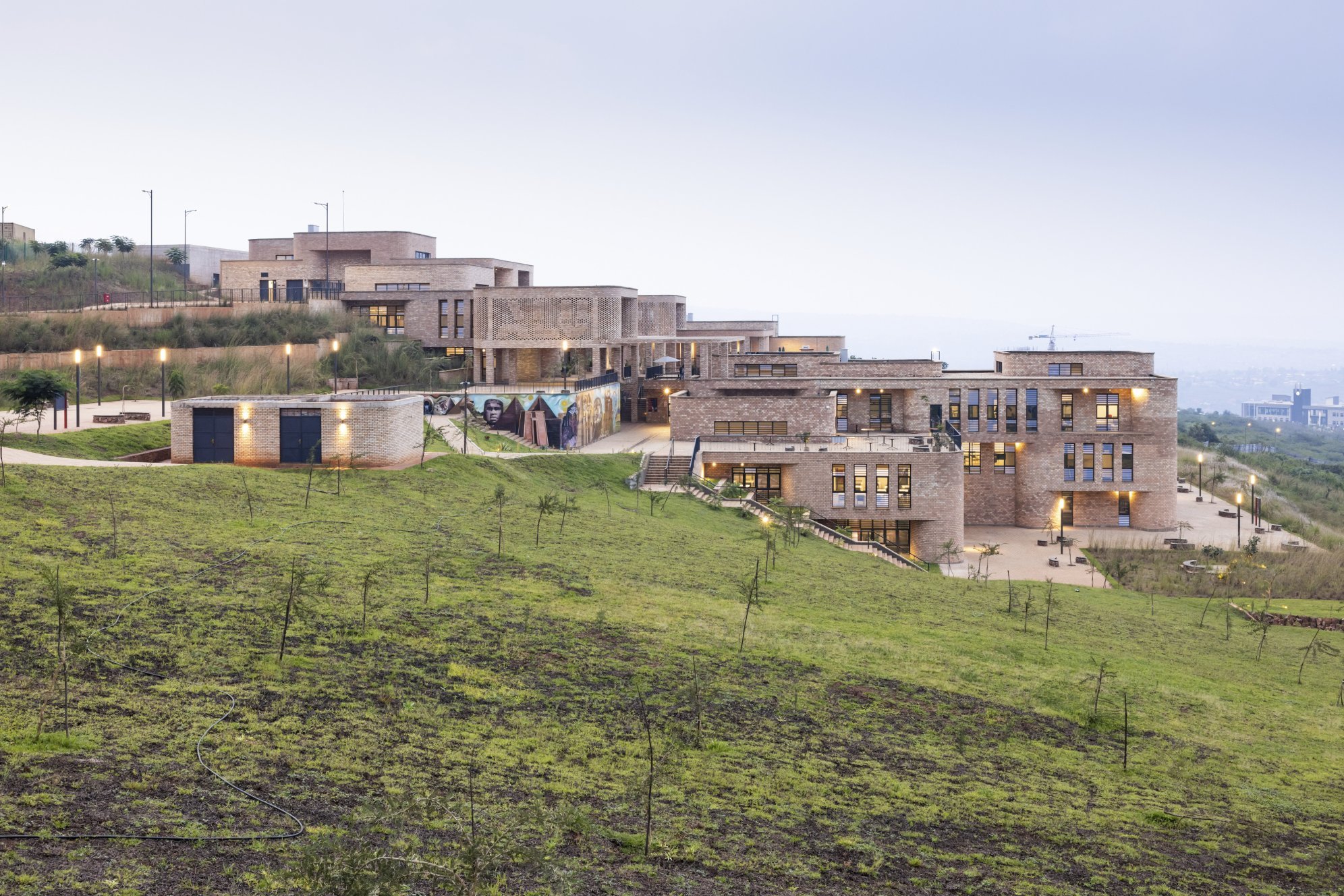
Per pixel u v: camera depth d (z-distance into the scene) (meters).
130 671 23.69
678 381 101.38
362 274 105.25
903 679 31.61
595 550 44.16
